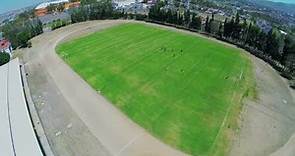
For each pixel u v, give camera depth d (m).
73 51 90.00
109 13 130.00
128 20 127.81
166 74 74.44
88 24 121.50
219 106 60.66
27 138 47.41
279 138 51.97
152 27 117.00
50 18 142.75
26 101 62.03
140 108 59.09
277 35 90.50
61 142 49.62
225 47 97.31
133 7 162.75
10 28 115.81
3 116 54.00
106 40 100.00
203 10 172.12
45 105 60.97
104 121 54.81
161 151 47.09
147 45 95.38
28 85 69.75
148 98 62.91
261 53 92.06
